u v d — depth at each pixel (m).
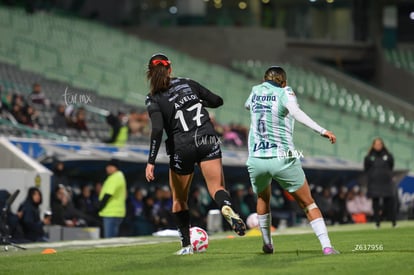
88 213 65.25
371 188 66.25
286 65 147.50
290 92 30.70
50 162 66.50
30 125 77.94
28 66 105.56
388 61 156.00
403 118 131.62
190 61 135.62
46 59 112.12
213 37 146.62
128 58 126.94
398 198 90.50
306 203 31.50
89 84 105.56
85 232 58.03
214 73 132.50
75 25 134.12
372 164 66.50
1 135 74.00
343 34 161.50
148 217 68.12
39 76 101.19
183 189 32.25
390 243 39.53
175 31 148.50
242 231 29.66
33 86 86.56
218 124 95.69
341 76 143.75
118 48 130.62
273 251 33.28
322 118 122.25
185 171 31.42
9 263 32.81
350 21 162.12
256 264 28.91
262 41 149.00
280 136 30.78
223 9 154.75
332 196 84.81
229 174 77.44
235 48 146.62
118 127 77.94
